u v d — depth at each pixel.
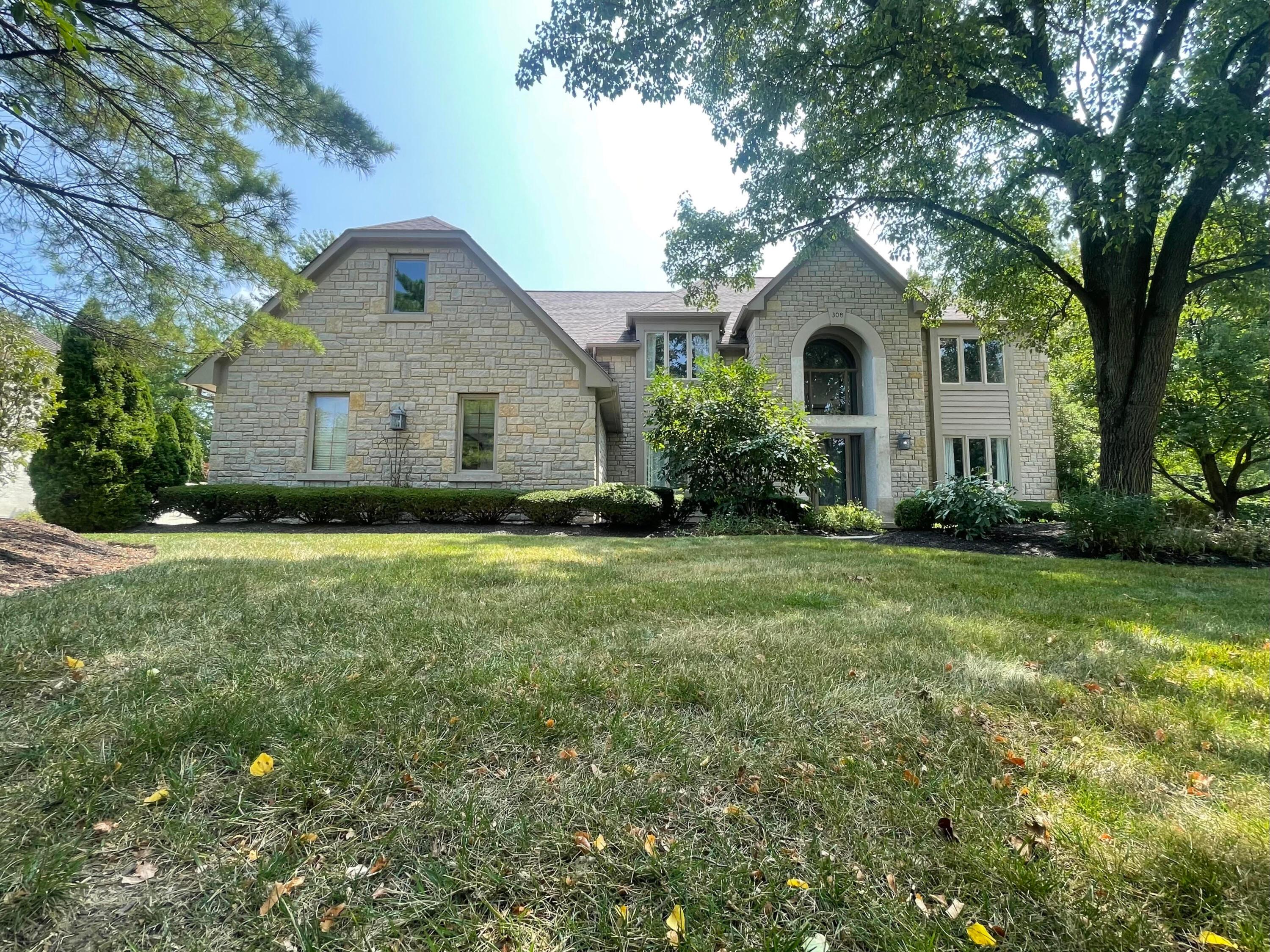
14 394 5.89
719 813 1.47
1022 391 14.75
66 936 1.07
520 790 1.54
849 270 14.55
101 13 4.78
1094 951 1.08
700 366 11.87
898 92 8.01
